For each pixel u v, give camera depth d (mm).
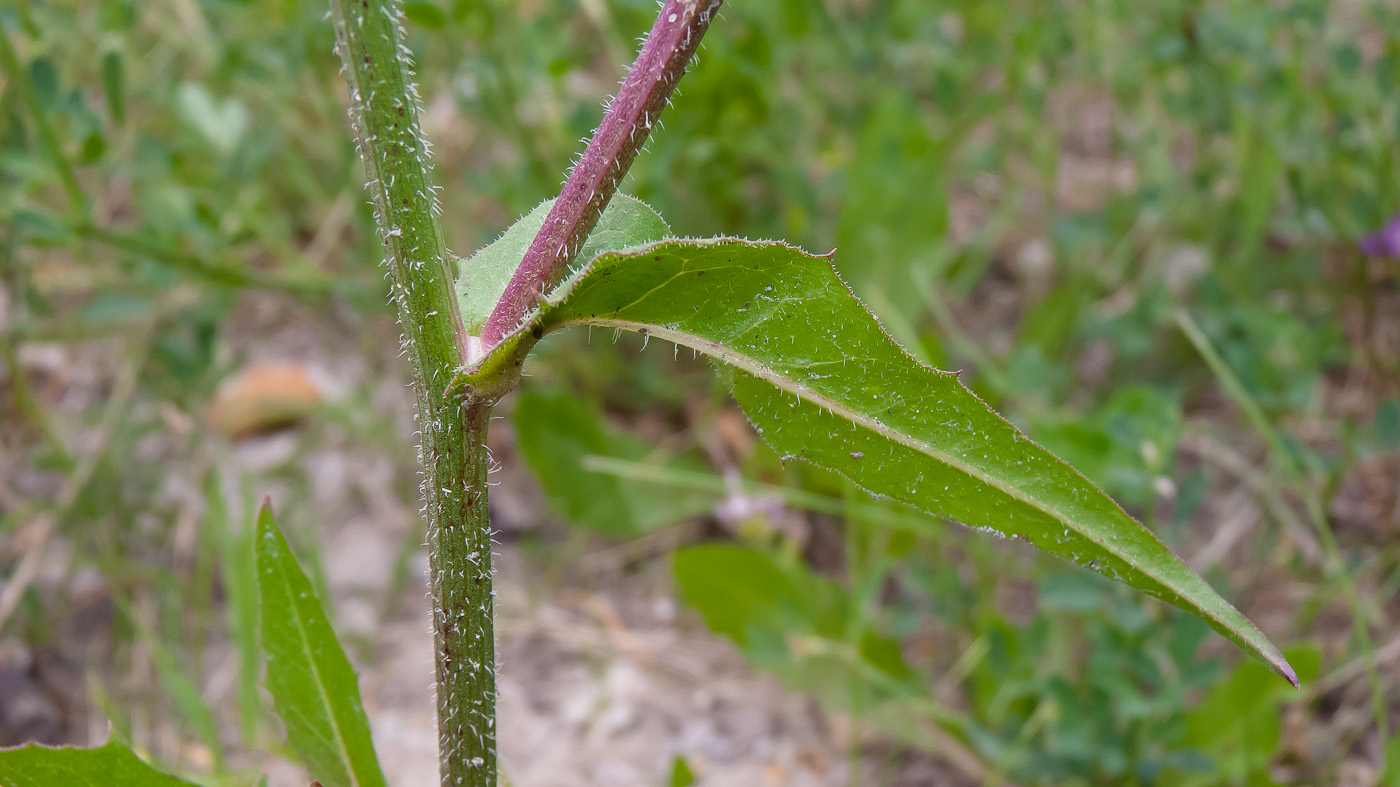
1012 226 545
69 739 349
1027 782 326
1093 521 199
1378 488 407
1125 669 307
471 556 209
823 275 198
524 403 398
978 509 203
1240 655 362
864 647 340
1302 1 436
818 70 524
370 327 478
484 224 497
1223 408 459
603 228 212
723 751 351
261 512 217
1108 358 493
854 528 393
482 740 215
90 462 379
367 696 370
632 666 380
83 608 388
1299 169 445
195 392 415
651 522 412
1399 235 408
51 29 421
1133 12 494
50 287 454
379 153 197
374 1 194
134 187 450
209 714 304
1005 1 527
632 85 201
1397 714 336
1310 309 470
